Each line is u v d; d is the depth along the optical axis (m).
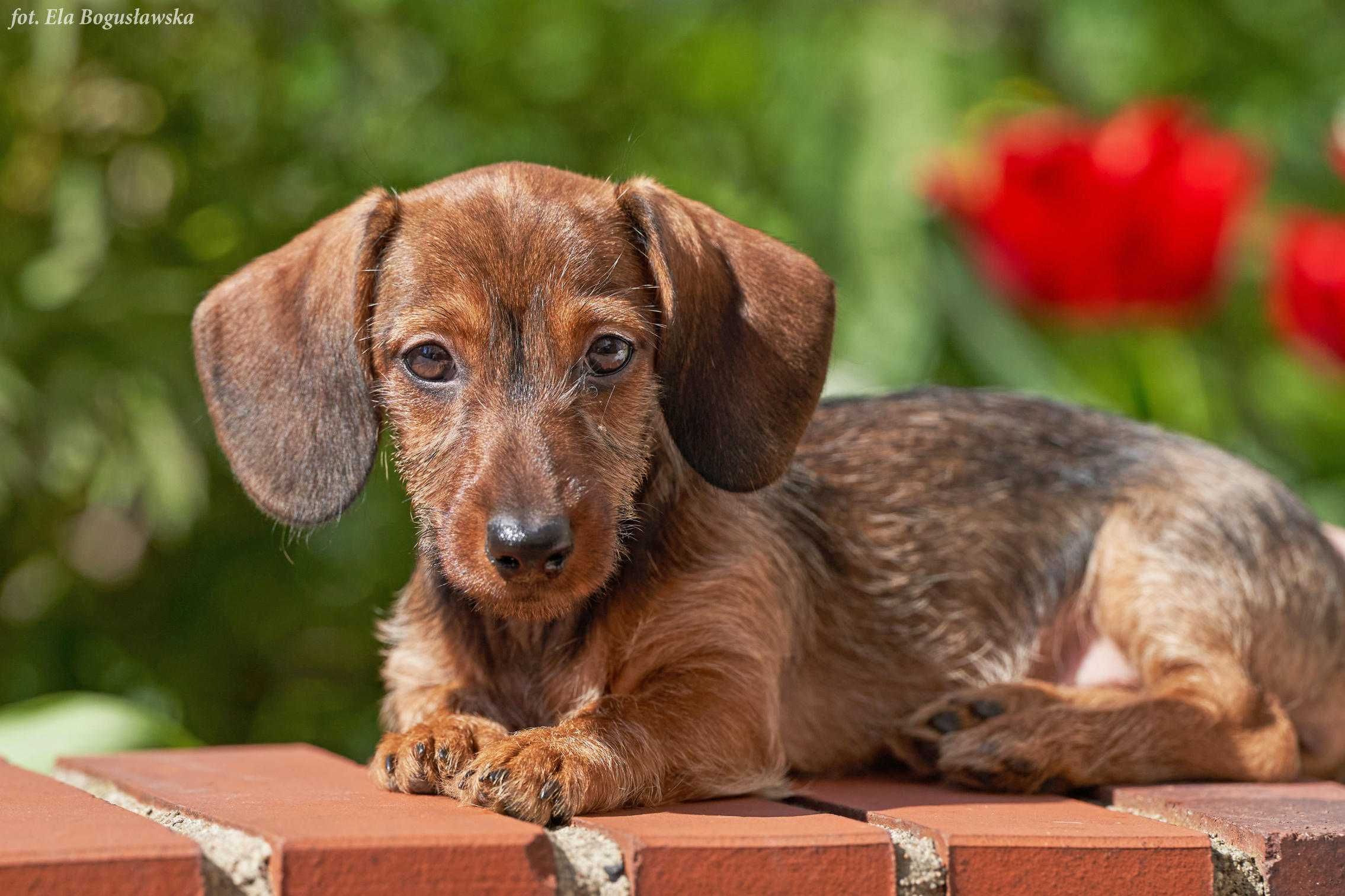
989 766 3.97
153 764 4.30
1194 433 7.85
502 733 3.60
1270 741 4.18
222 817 3.15
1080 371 7.92
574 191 3.79
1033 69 9.22
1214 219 6.11
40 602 7.29
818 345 3.95
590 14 8.33
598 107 8.02
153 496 6.65
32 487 6.71
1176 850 3.28
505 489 3.35
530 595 3.36
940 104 7.87
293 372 3.87
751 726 3.81
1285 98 9.37
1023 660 4.66
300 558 7.37
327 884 2.84
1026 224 6.22
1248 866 3.39
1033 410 4.93
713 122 8.38
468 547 3.38
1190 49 9.54
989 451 4.79
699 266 3.85
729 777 3.70
